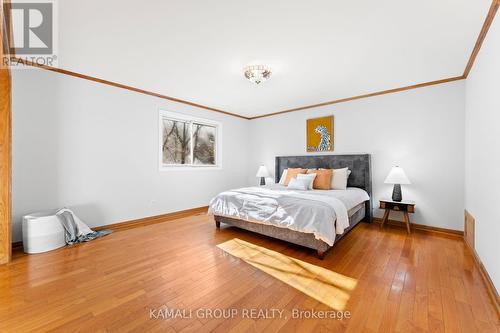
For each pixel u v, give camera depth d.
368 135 3.87
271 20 1.87
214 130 5.10
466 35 2.06
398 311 1.50
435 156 3.26
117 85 3.44
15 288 1.76
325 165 4.31
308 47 2.30
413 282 1.88
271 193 3.14
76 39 2.18
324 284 1.85
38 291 1.72
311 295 1.69
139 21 1.90
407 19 1.84
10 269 2.07
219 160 5.12
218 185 5.09
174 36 2.12
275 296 1.68
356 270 2.09
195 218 4.03
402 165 3.53
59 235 2.61
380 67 2.76
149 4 1.68
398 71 2.88
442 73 2.94
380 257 2.38
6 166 2.19
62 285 1.81
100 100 3.29
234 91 3.73
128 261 2.26
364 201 3.57
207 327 1.36
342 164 4.10
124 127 3.56
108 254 2.44
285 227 2.55
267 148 5.41
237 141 5.53
